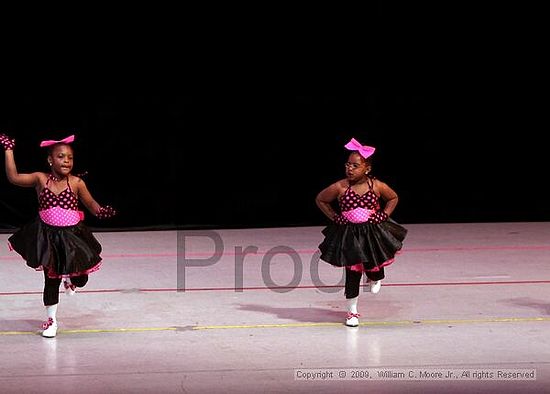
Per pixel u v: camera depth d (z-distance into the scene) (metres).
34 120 18.69
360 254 11.12
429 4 19.73
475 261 15.67
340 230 11.37
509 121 20.34
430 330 11.28
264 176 19.95
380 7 19.64
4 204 19.08
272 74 19.64
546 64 20.11
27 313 12.21
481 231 18.92
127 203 19.47
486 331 11.22
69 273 10.70
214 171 19.78
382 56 19.83
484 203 20.36
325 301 12.87
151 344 10.73
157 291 13.48
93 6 18.58
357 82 19.89
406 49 19.84
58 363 9.98
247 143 19.81
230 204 19.91
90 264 10.88
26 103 18.58
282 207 20.02
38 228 10.89
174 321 11.77
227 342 10.80
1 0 18.16
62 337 11.03
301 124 19.91
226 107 19.61
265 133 19.86
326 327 11.45
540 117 20.36
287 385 9.23
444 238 18.06
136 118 19.22
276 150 19.92
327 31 19.62
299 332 11.21
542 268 15.05
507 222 20.19
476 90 20.16
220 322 11.72
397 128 20.12
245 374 9.59
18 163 18.69
